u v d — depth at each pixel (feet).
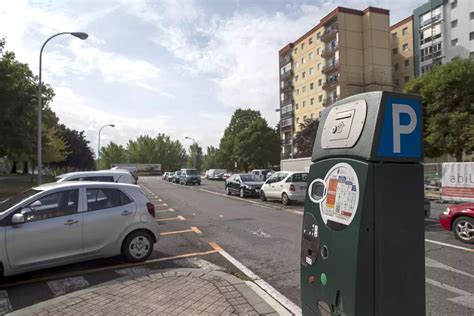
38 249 19.57
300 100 224.12
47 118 113.19
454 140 98.63
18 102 75.41
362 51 188.55
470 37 161.17
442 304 15.17
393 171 7.62
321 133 9.18
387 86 185.47
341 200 7.99
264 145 217.97
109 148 351.87
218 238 30.37
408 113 7.80
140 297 15.64
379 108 7.55
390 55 188.55
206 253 25.14
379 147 7.48
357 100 8.14
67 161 215.31
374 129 7.49
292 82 233.35
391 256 7.56
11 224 19.08
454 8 167.73
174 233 32.99
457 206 28.37
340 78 183.93
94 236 21.33
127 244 22.53
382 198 7.50
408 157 7.73
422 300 7.79
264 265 21.84
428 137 104.83
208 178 193.47
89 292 16.34
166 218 42.91
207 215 45.01
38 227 19.65
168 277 18.39
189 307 14.51
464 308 14.74
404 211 7.68
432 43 177.78
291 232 32.50
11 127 74.02
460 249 24.99
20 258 19.07
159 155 366.63
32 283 19.12
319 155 9.09
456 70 101.91
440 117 102.01
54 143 131.03
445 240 28.07
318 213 8.77
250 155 217.77
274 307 14.55
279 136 245.04
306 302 9.22
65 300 15.49
